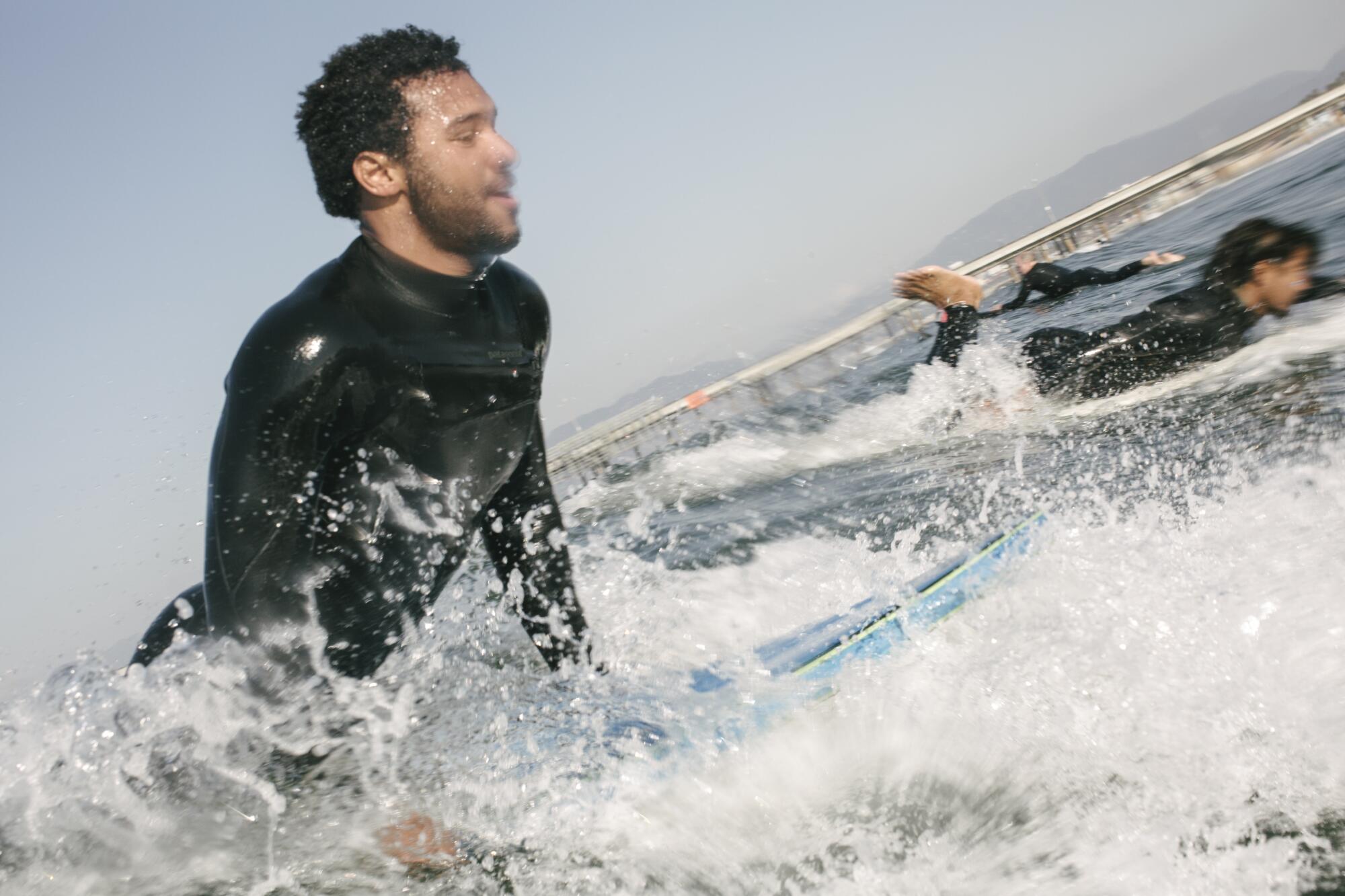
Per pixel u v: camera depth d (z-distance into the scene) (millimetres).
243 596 1893
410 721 2244
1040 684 1990
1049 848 1555
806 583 3113
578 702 2338
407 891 1833
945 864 1586
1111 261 9523
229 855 1957
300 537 1926
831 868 1654
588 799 1961
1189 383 4559
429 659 2443
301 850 1943
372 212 1984
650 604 3086
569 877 1792
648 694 2297
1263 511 2510
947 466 4469
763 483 5395
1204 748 1675
